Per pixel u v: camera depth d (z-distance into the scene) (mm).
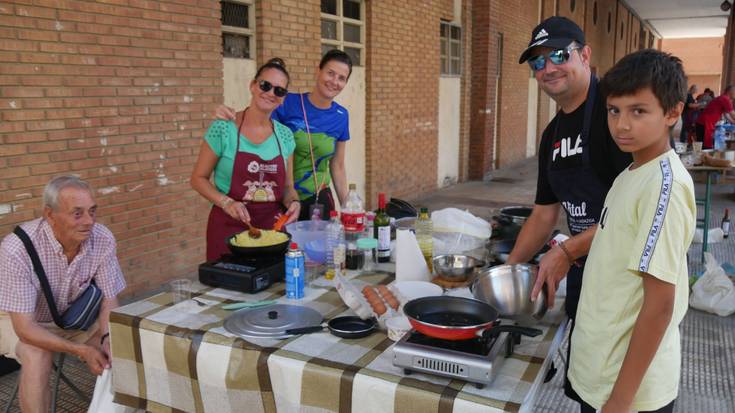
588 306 1487
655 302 1268
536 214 2205
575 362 1548
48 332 2137
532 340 1726
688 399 3061
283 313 1894
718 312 4211
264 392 1652
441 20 9438
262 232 2379
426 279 2195
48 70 3686
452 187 10133
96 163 4043
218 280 2186
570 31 1843
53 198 2098
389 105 7809
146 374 1874
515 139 13070
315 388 1558
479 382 1412
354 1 7043
